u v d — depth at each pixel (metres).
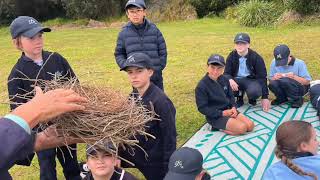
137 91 3.47
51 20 19.86
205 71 8.45
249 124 5.07
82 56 11.05
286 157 2.56
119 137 2.28
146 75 3.36
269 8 14.57
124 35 4.71
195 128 5.39
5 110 6.66
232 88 5.79
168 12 18.56
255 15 14.37
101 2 19.53
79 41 13.77
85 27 18.41
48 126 2.07
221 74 5.23
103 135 2.20
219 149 4.72
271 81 5.91
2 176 1.09
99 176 3.01
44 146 2.04
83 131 2.16
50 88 2.66
